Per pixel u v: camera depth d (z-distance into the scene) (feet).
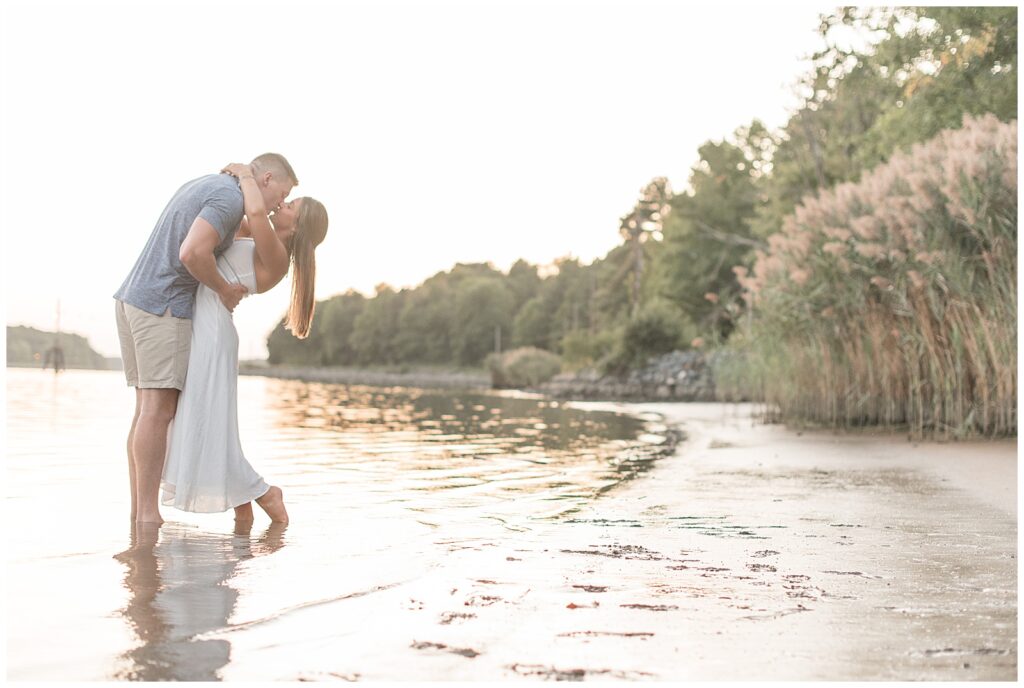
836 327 38.29
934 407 32.91
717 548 12.07
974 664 7.07
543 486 18.97
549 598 9.12
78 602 8.66
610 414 55.72
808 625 8.18
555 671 6.81
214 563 10.64
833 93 91.71
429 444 29.07
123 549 11.42
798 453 27.66
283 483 18.43
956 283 30.76
